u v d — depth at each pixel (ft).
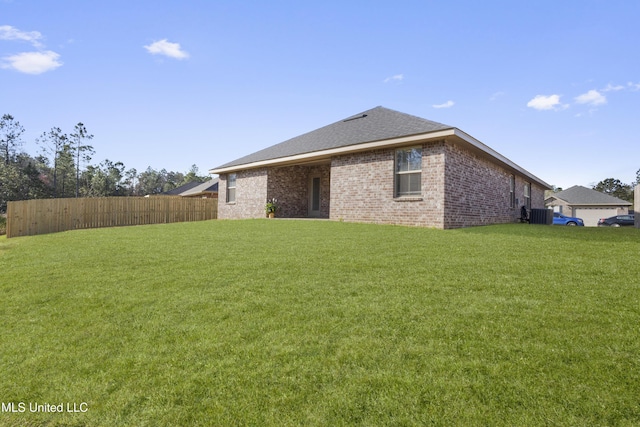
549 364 7.52
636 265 15.98
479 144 37.09
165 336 9.96
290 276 15.49
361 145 38.70
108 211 58.39
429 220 34.32
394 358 8.09
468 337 8.95
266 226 36.68
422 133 33.68
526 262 16.99
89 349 9.43
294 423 6.14
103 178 165.99
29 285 15.66
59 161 159.94
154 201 64.18
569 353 7.93
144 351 9.12
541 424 5.79
